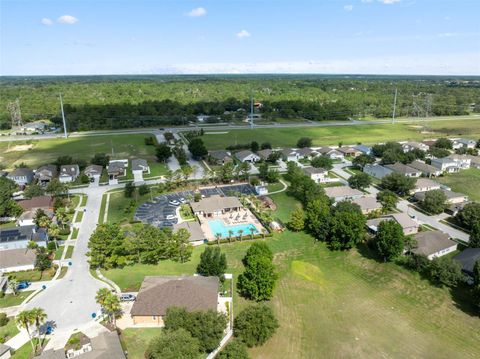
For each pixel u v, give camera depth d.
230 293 78.38
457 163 165.25
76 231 107.25
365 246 98.50
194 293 71.00
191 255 94.12
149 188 142.75
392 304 75.50
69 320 69.50
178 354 54.22
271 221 113.19
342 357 61.53
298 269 87.81
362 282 83.25
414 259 86.12
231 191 137.75
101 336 61.75
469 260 85.06
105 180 153.38
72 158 177.62
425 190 137.75
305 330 67.75
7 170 164.75
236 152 192.50
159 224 111.81
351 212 100.19
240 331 64.00
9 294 77.94
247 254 87.81
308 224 107.00
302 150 188.00
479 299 71.19
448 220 114.75
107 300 64.12
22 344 63.69
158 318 68.19
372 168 160.88
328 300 76.88
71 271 86.50
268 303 75.56
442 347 63.88
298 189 132.25
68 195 134.75
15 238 97.69
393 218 106.50
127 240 91.88
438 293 78.25
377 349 63.38
